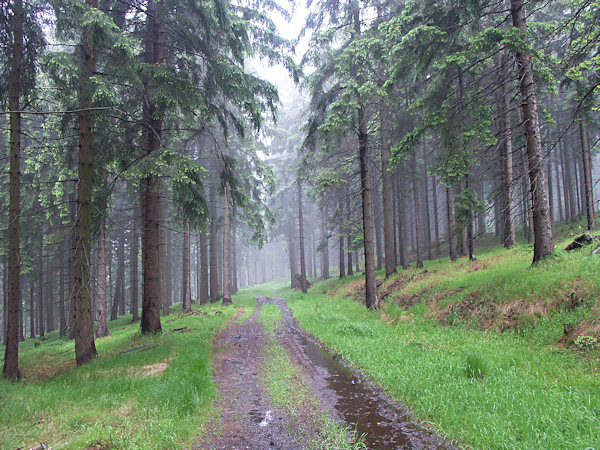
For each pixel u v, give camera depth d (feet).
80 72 28.09
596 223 63.00
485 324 29.43
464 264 50.90
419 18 33.83
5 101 30.68
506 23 41.75
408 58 34.78
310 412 18.22
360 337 33.58
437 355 24.66
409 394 19.02
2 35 29.30
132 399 18.97
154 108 38.91
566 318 23.70
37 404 18.57
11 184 28.14
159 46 38.40
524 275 31.14
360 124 49.67
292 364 27.50
